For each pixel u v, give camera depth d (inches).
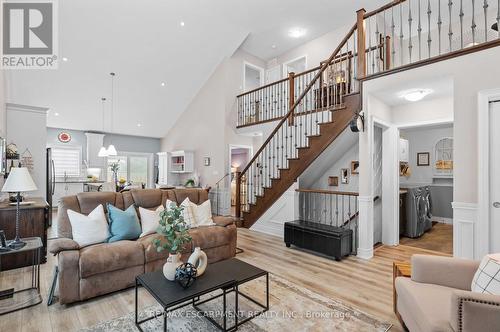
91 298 98.3
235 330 80.1
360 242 149.3
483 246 106.8
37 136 194.2
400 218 192.9
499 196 105.6
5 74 210.4
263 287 109.6
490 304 49.7
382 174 177.6
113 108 306.7
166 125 363.6
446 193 249.4
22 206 134.4
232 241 143.4
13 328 80.3
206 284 77.8
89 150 339.6
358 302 97.3
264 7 212.1
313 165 204.4
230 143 280.5
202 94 306.0
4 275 119.3
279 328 81.4
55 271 97.7
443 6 196.5
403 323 79.6
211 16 222.5
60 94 267.6
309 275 122.6
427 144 258.8
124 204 130.6
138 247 107.8
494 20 196.2
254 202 236.2
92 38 217.8
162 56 251.3
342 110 159.3
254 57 305.6
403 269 84.5
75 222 106.5
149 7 205.0
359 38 150.6
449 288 70.5
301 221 175.6
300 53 280.4
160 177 361.4
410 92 143.4
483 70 107.7
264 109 273.6
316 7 211.9
